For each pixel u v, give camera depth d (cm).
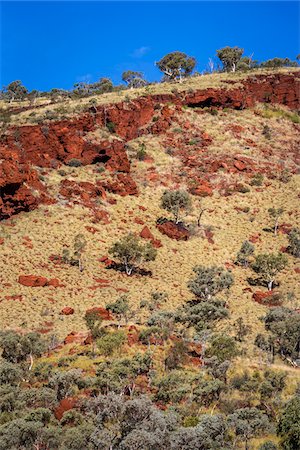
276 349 4316
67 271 5722
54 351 4069
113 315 4828
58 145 8000
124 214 7200
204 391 3300
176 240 6862
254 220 7569
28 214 6625
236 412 3016
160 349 4066
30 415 2875
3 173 6412
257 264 6012
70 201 7062
